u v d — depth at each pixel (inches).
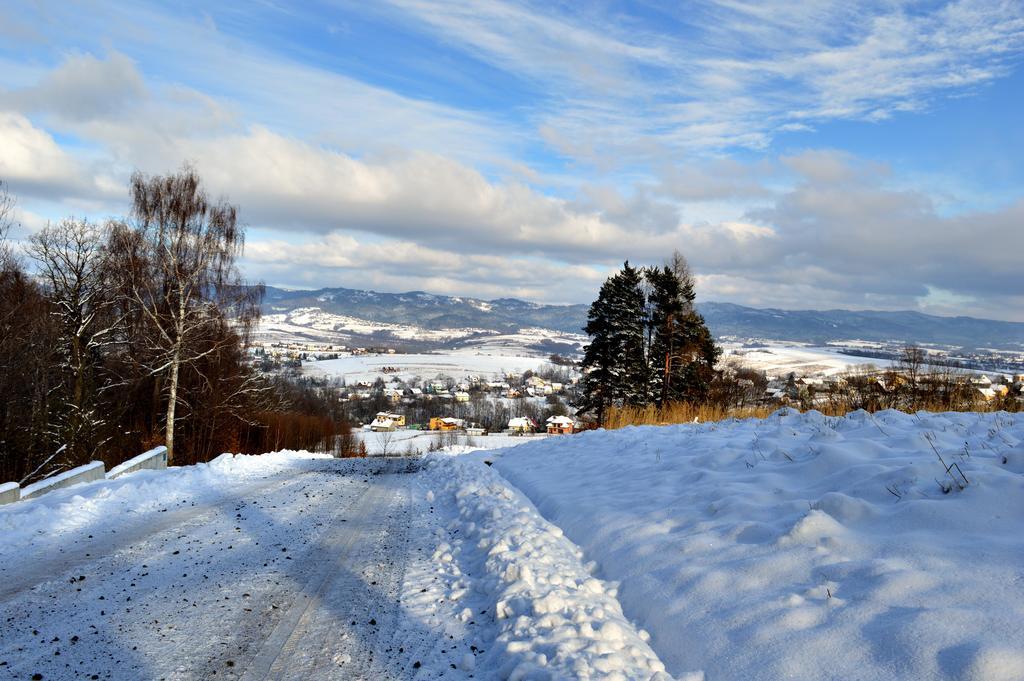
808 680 122.5
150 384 1047.0
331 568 234.8
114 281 890.1
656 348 1382.9
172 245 895.7
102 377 999.6
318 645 164.7
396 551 261.3
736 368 1690.5
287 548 264.8
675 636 155.6
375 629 175.8
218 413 1079.0
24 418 938.1
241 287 987.9
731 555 185.3
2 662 150.4
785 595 153.5
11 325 892.6
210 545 268.4
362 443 1547.7
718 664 138.1
